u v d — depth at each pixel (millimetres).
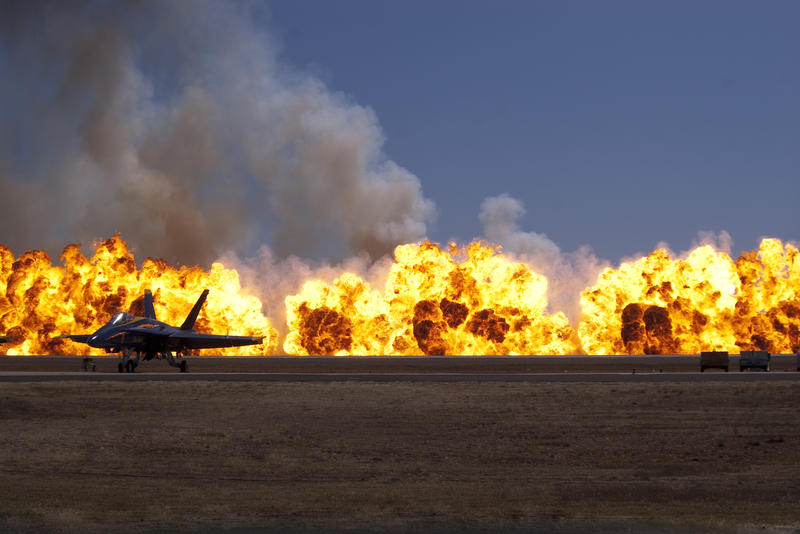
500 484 56031
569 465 66938
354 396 112062
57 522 37281
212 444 75250
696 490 52094
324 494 50250
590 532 34719
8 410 98062
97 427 85375
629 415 94312
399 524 37188
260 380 134250
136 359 165625
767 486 54062
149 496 48719
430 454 71688
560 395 111688
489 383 128000
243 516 39812
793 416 92688
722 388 116812
